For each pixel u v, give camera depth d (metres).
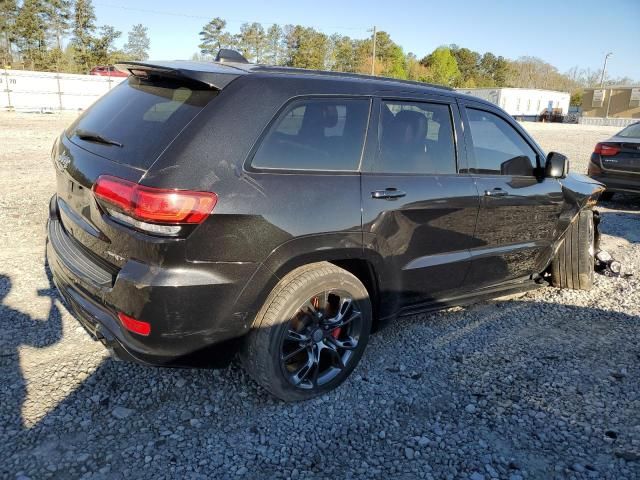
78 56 60.81
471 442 2.85
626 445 2.88
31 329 3.69
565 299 4.93
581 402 3.26
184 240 2.49
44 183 8.31
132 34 79.31
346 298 3.12
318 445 2.77
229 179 2.59
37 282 4.46
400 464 2.67
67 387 3.08
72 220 3.01
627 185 9.06
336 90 3.10
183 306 2.53
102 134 2.96
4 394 2.97
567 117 67.06
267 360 2.85
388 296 3.37
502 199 3.97
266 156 2.76
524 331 4.21
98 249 2.75
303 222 2.79
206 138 2.60
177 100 2.85
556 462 2.73
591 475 2.65
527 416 3.10
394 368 3.55
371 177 3.15
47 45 63.59
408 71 90.62
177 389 3.15
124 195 2.49
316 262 2.95
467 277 3.92
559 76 118.31
